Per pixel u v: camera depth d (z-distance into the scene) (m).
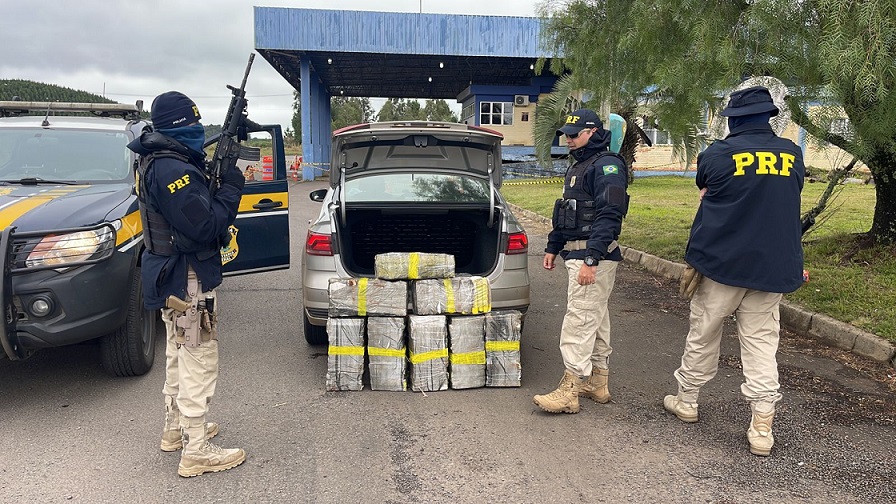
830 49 4.02
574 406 3.88
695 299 3.62
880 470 3.22
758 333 3.41
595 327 3.81
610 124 4.02
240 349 5.10
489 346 4.30
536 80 29.03
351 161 5.42
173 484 3.07
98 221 3.93
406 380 4.31
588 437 3.60
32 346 3.69
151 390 4.24
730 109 3.44
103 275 3.86
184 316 3.03
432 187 5.30
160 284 3.03
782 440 3.55
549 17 9.04
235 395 4.17
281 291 7.05
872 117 4.50
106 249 3.90
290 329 5.65
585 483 3.11
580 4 8.09
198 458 3.14
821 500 2.97
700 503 2.94
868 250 6.92
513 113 29.23
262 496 2.97
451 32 23.84
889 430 3.66
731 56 4.62
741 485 3.09
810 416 3.84
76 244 3.76
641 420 3.82
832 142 5.07
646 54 5.93
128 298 4.12
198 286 3.08
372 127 4.80
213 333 3.17
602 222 3.60
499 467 3.25
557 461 3.32
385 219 5.43
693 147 10.31
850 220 9.64
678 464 3.30
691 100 5.24
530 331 5.66
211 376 3.19
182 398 3.11
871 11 3.91
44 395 4.14
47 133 5.36
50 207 3.98
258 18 23.05
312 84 28.03
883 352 4.66
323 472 3.20
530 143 29.34
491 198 4.89
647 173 24.31
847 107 4.58
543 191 18.25
